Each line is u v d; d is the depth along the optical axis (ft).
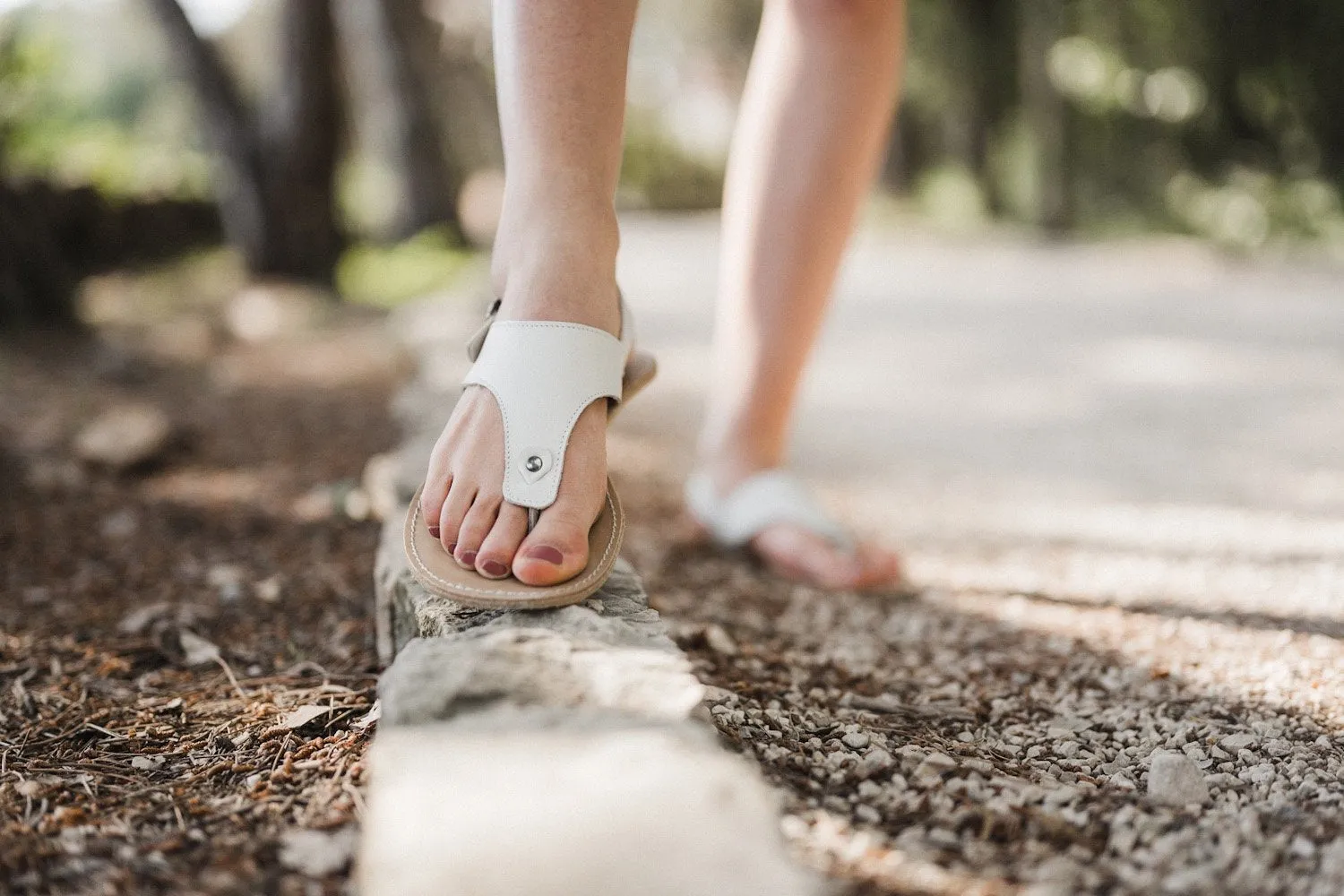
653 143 56.03
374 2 26.08
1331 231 28.27
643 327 18.03
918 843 2.75
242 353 15.02
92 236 21.01
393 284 21.08
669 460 9.76
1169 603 5.31
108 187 22.00
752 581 6.13
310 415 10.98
